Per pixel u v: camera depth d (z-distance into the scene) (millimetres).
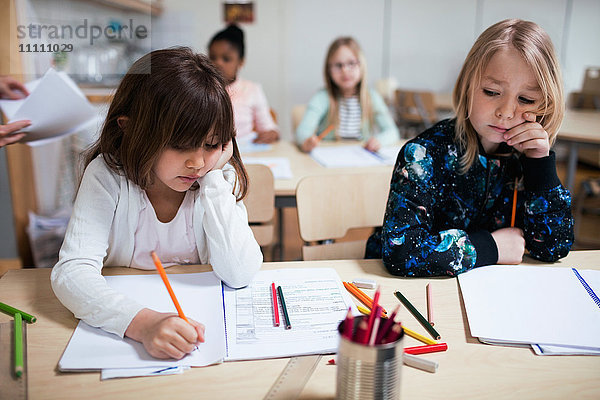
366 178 1398
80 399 612
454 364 698
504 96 974
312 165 1988
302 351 716
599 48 5023
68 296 804
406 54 5148
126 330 740
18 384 634
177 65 871
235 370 679
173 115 846
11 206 2172
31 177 2416
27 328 769
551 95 970
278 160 2037
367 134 2627
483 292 897
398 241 979
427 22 5074
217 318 791
